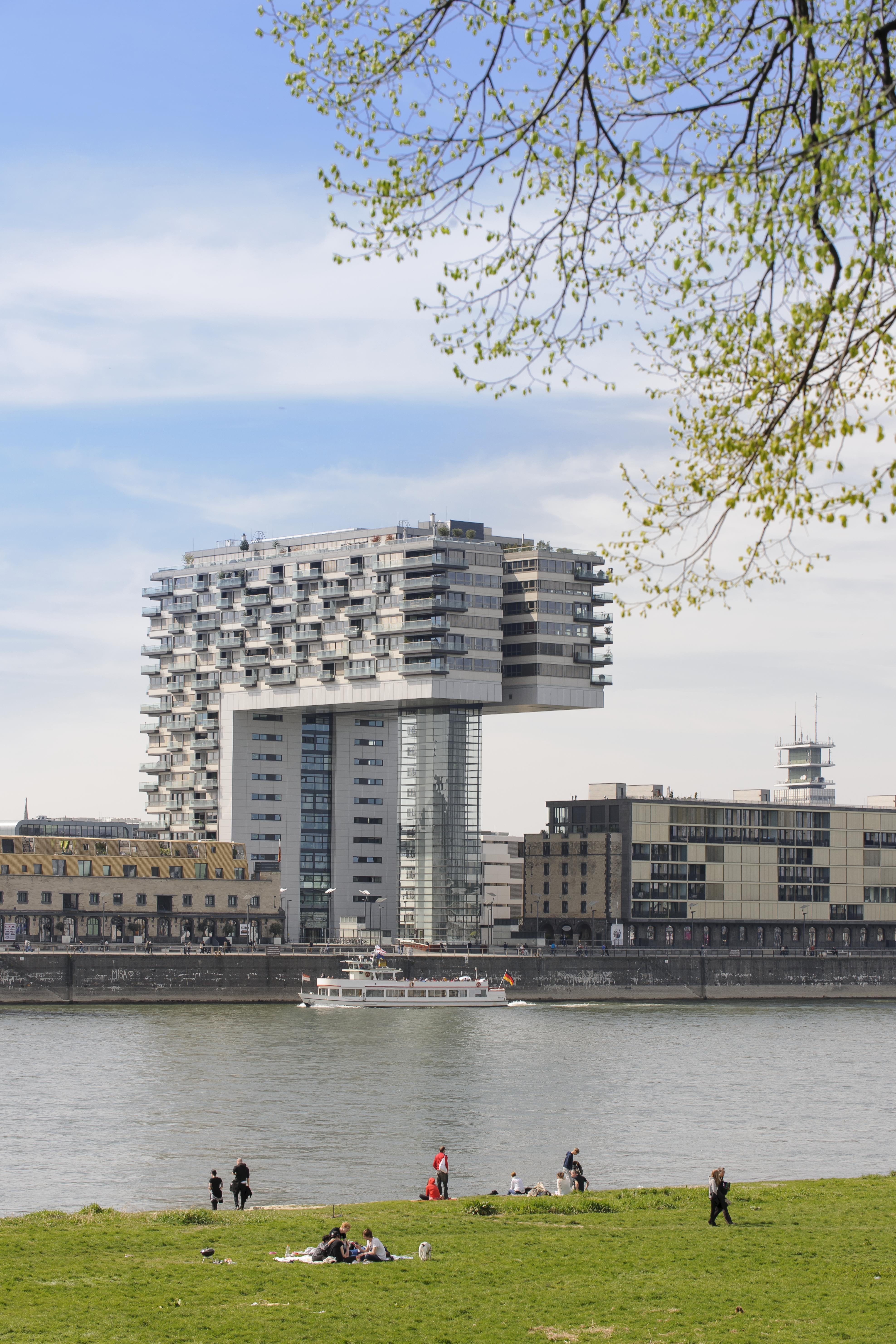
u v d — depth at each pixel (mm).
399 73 28953
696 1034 174750
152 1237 57812
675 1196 69938
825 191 26484
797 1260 53250
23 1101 114438
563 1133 103438
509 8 28172
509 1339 42594
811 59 26875
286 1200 80625
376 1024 179250
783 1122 110500
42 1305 45969
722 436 29953
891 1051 159750
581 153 28484
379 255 29531
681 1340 42188
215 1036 162000
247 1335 42844
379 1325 44031
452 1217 64062
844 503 28469
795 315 28203
